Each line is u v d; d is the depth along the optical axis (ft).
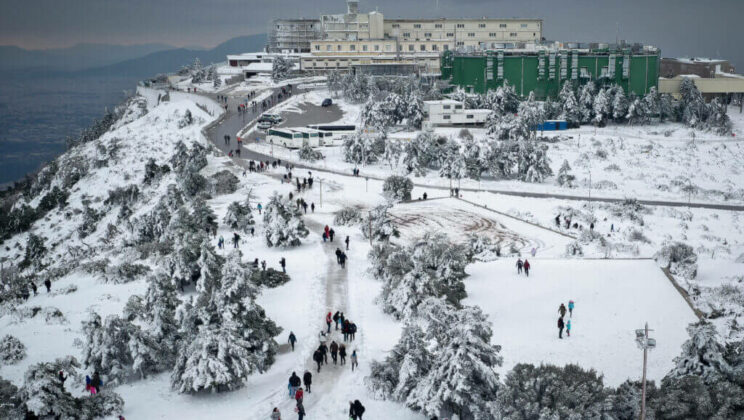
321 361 132.05
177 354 134.62
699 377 104.06
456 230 246.27
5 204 455.22
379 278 184.03
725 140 447.42
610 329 150.10
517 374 102.63
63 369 120.88
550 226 261.65
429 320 121.49
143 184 351.87
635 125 490.08
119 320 130.62
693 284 187.21
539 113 458.09
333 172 337.72
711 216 297.33
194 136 426.51
